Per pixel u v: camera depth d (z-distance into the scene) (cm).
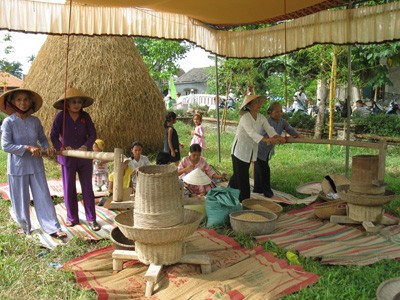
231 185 631
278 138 566
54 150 479
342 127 1362
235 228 509
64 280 388
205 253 443
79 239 489
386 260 426
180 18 746
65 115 514
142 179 366
